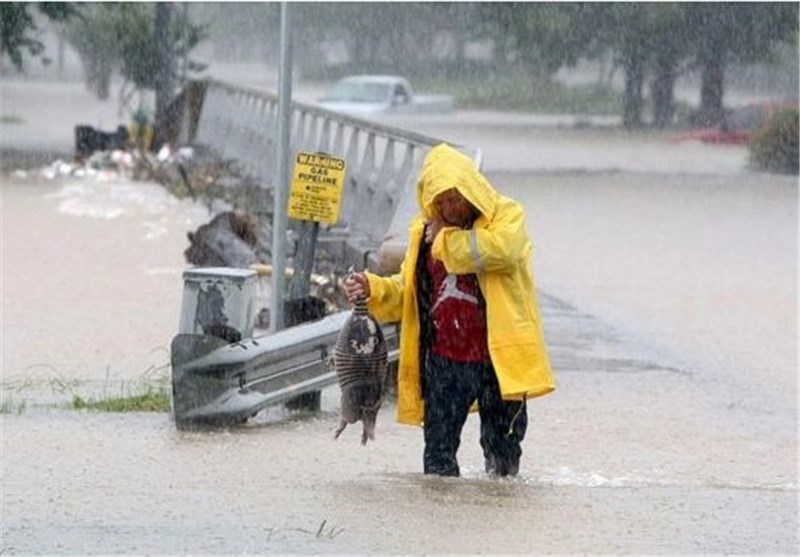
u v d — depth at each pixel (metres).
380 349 23.45
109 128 106.25
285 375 29.45
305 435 28.06
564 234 65.81
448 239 22.23
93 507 21.55
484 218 22.47
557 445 28.41
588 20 130.38
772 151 100.25
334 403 31.48
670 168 101.56
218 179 72.12
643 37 130.62
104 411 30.09
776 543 20.11
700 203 80.50
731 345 40.41
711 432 29.97
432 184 22.42
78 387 32.84
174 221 61.91
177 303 43.97
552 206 77.62
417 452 26.72
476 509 21.48
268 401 28.92
